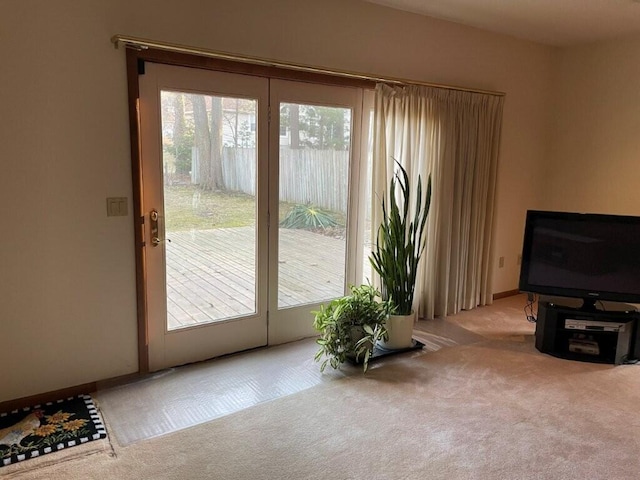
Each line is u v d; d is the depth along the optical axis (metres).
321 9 3.19
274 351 3.36
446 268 4.01
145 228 2.81
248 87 3.03
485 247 4.36
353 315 3.09
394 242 3.29
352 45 3.36
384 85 3.50
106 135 2.59
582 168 4.55
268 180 3.23
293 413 2.54
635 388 2.88
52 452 2.18
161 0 2.63
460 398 2.72
